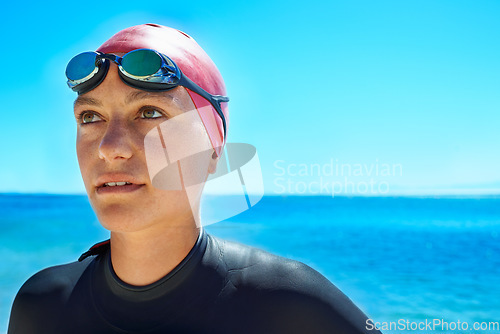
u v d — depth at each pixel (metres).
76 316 1.20
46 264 14.82
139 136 1.03
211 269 1.18
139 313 1.11
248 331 1.11
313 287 1.21
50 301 1.26
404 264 15.68
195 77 1.15
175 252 1.13
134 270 1.13
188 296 1.13
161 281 1.12
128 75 1.02
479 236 20.95
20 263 14.94
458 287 12.63
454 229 22.94
